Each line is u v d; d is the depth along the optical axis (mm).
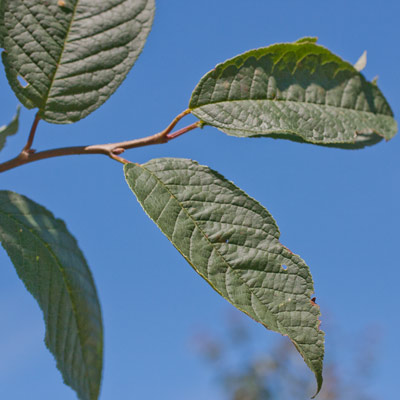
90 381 503
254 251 518
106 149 529
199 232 518
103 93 531
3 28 523
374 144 569
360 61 566
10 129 573
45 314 514
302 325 511
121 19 533
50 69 528
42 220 521
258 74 544
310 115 548
